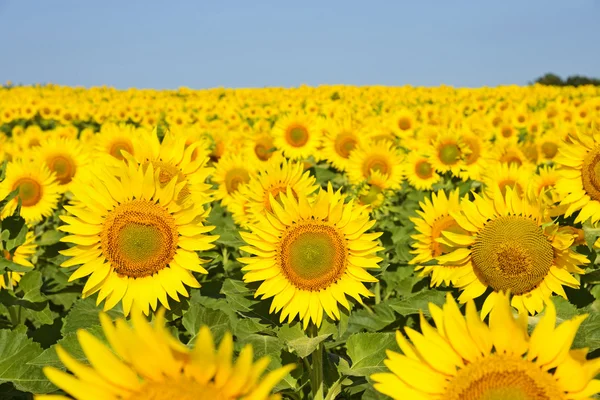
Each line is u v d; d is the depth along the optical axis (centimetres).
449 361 211
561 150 455
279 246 405
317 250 396
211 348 163
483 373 207
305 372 454
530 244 377
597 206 445
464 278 398
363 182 786
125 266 400
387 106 2886
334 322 408
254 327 406
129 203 404
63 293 590
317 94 3766
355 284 402
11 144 1484
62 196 963
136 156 492
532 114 2092
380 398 315
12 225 459
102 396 173
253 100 3459
